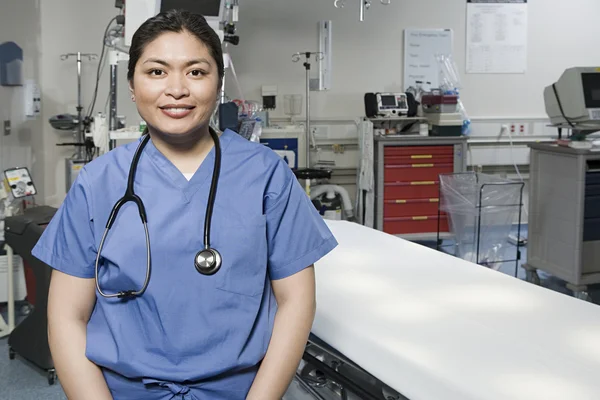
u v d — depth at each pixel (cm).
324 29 529
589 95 402
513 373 135
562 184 397
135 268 115
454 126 514
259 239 119
